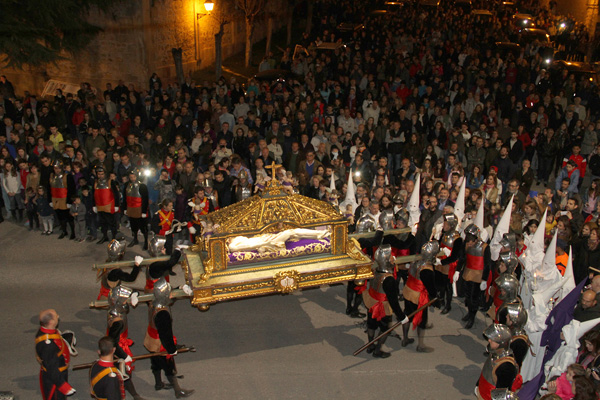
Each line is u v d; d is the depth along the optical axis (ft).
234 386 23.70
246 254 24.66
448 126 53.98
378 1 118.01
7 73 72.43
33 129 48.85
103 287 26.35
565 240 29.48
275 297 31.65
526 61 69.41
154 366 23.11
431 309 30.40
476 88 61.52
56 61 67.36
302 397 22.99
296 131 51.26
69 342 22.67
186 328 28.35
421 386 23.77
